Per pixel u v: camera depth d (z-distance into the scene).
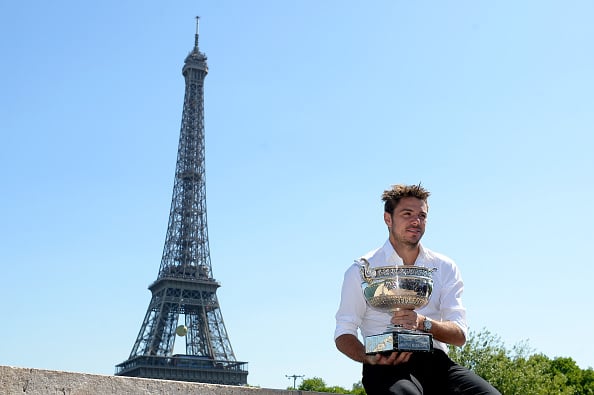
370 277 10.37
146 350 185.88
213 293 196.88
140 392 12.07
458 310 10.64
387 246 10.99
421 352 10.07
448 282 10.94
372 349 10.06
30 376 11.12
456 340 10.27
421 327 10.09
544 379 85.00
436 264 11.02
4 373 10.87
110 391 11.79
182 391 12.46
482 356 77.25
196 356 186.12
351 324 10.68
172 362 177.75
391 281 10.12
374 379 9.87
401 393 9.19
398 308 10.29
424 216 10.70
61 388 11.35
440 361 10.34
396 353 9.91
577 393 132.38
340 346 10.52
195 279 196.25
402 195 10.69
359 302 10.81
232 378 181.50
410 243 10.61
